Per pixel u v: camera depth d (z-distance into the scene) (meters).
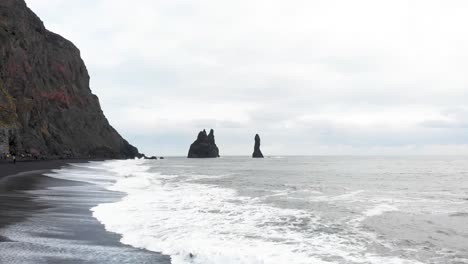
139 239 15.19
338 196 32.88
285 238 16.50
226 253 13.49
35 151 91.56
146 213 21.62
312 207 25.83
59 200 25.19
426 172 75.62
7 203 22.72
